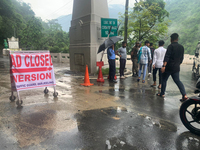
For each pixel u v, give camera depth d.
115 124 3.09
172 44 4.45
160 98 4.84
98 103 4.27
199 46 9.35
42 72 4.46
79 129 2.88
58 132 2.76
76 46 9.73
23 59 4.12
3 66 11.97
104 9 9.59
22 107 3.87
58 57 17.69
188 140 2.61
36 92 5.18
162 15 19.83
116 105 4.15
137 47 8.45
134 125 3.07
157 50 5.84
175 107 4.09
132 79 7.87
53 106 3.97
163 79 4.88
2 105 3.97
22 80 4.09
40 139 2.54
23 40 42.47
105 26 8.69
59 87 5.92
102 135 2.69
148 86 6.38
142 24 15.35
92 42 8.69
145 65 6.83
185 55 20.20
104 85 6.40
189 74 10.32
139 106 4.11
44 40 48.66
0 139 2.52
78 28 9.51
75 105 4.07
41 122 3.12
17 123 3.06
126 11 12.54
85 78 6.39
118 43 20.81
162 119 3.37
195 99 2.80
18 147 2.33
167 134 2.77
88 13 8.80
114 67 7.17
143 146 2.41
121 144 2.45
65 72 9.42
